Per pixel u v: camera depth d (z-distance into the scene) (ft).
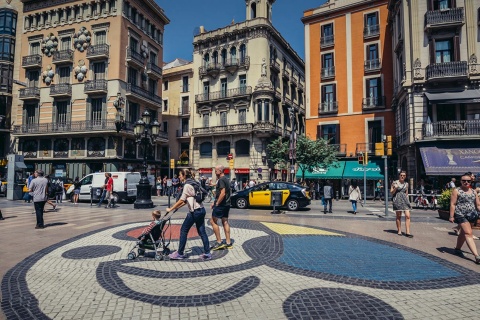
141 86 107.04
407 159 66.08
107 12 98.07
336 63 94.02
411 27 64.69
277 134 110.83
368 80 89.35
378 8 88.74
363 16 90.99
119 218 37.19
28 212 43.37
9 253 20.18
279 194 44.01
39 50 106.83
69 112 99.76
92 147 96.68
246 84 111.04
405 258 19.02
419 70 63.16
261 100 106.93
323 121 94.48
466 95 58.13
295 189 48.67
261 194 49.29
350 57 92.22
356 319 10.78
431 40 62.69
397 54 75.66
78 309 11.64
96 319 10.82
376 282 14.64
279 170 115.85
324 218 38.42
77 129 96.48
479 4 61.11
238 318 10.87
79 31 101.04
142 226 30.83
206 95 119.03
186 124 128.26
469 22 61.00
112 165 93.50
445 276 15.64
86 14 100.89
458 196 19.75
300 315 11.08
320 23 97.86
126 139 98.63
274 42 117.91
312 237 25.43
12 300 12.51
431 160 56.95
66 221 34.58
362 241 24.02
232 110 113.60
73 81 100.42
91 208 49.57
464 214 19.36
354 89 90.94
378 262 18.07
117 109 93.66
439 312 11.44
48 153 101.86
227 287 13.94
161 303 12.17
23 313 11.28
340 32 94.12
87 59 98.94
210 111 118.11
